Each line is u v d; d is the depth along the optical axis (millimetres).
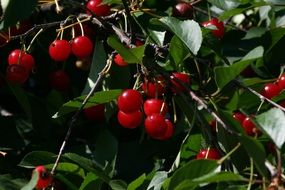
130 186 702
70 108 748
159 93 753
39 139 856
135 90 736
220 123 660
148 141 835
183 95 704
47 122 864
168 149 827
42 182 682
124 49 708
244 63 707
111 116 866
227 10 854
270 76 861
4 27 766
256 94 735
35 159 725
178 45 760
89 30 864
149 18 839
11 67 799
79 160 716
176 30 760
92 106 821
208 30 799
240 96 779
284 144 680
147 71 735
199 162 621
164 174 713
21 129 866
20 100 822
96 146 792
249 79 785
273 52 864
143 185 711
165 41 863
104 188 756
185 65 832
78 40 801
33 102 866
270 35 862
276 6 901
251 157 607
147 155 829
